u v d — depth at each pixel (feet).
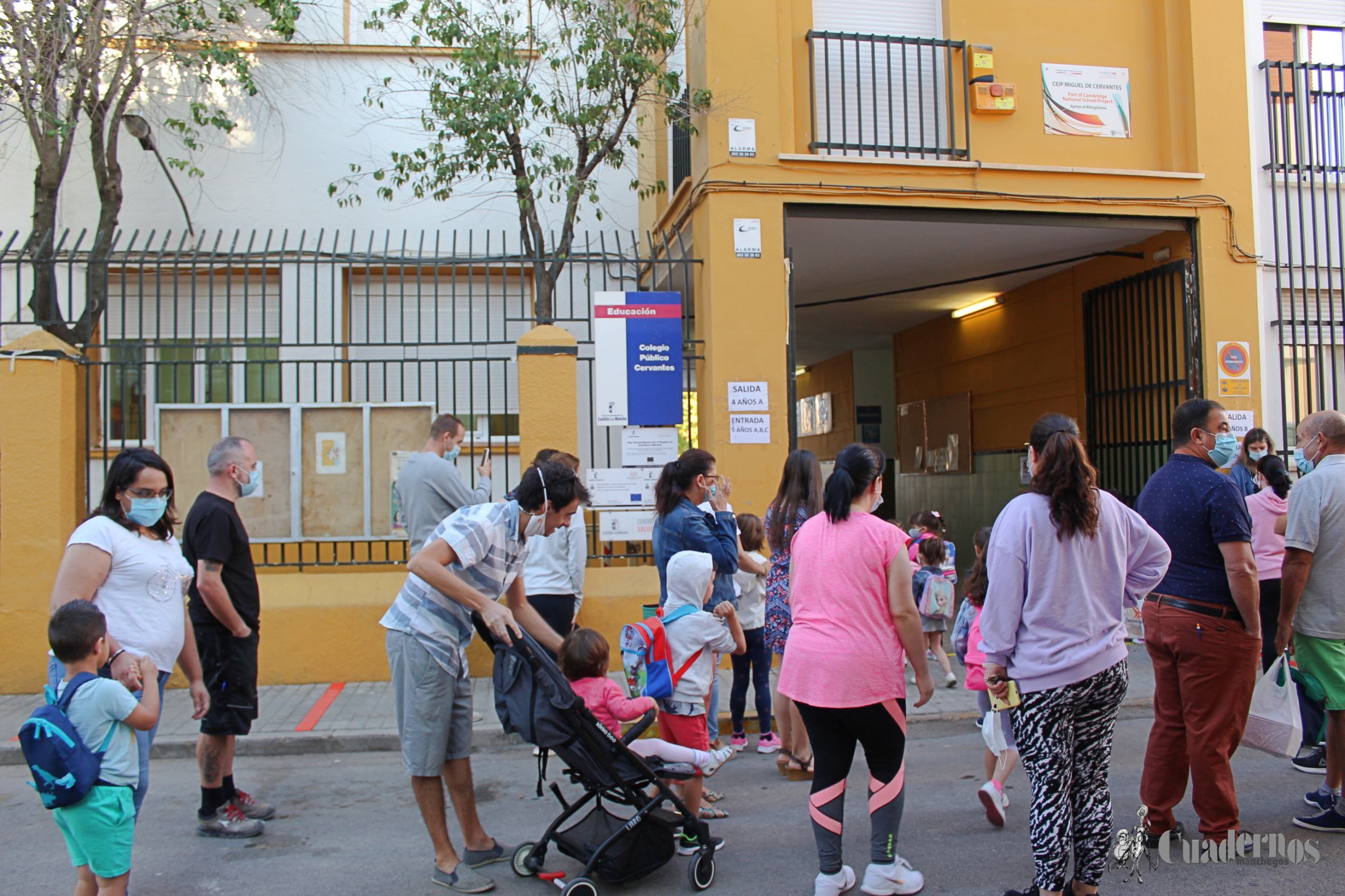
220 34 32.71
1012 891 13.05
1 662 24.13
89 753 11.41
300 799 17.99
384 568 26.99
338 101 34.30
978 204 28.35
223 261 25.91
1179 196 29.48
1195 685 14.15
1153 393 31.71
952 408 45.57
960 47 28.96
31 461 24.47
